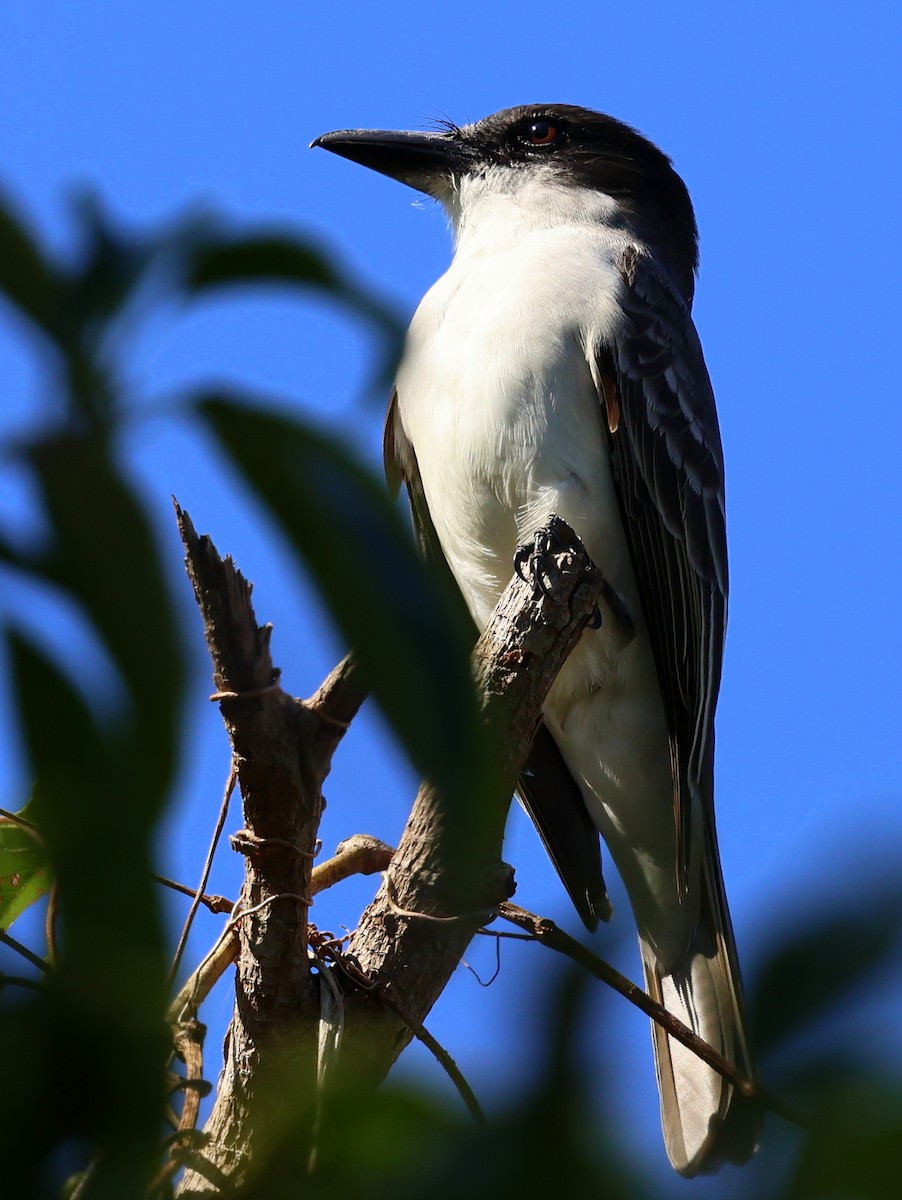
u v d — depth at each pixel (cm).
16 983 195
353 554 170
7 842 465
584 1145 158
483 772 171
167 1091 196
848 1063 152
